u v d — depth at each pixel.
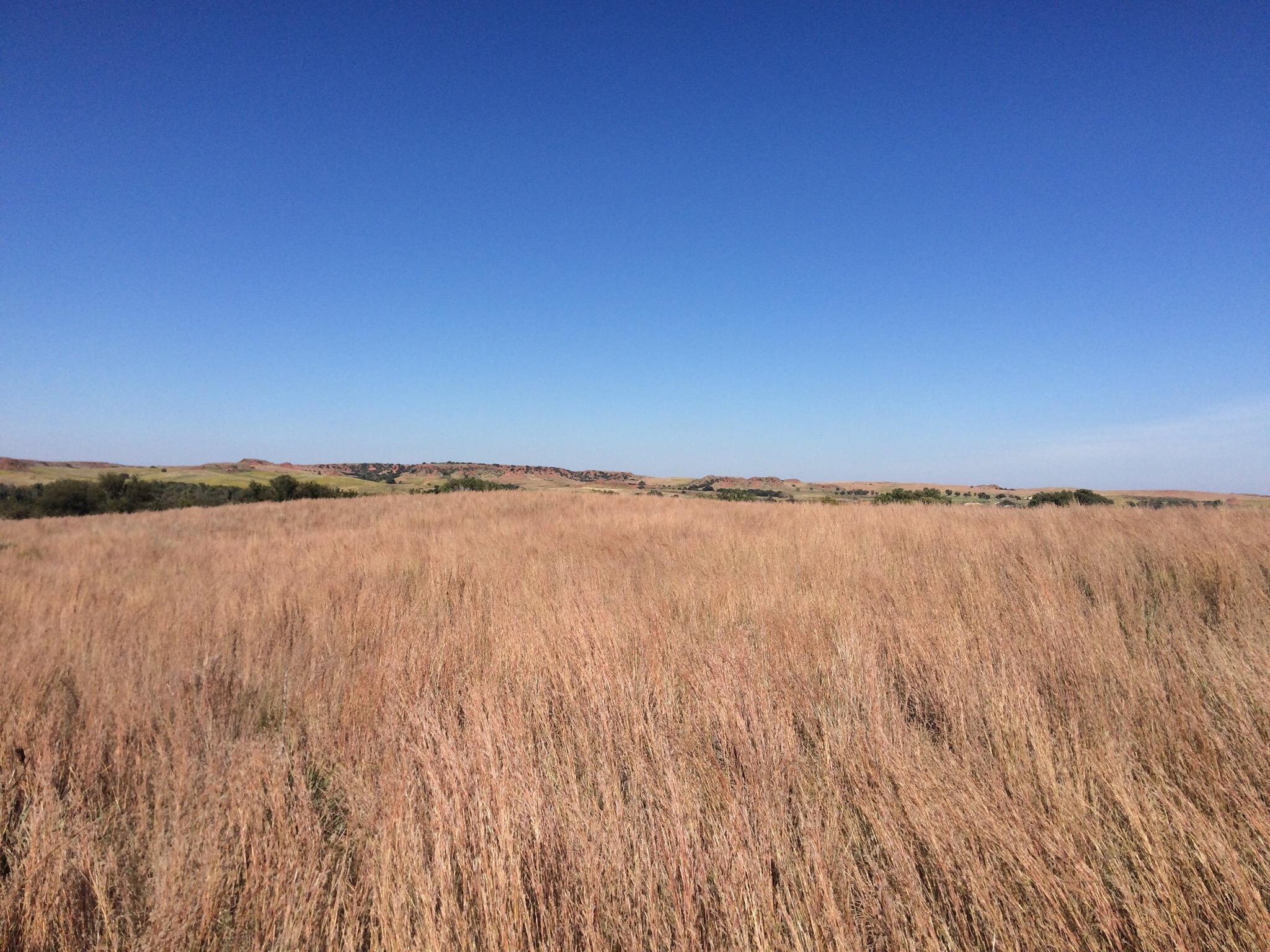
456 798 2.30
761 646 4.10
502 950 1.83
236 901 2.17
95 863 2.22
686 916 1.84
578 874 2.03
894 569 6.68
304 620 5.70
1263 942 1.65
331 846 2.50
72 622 5.55
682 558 8.30
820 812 2.29
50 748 3.13
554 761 2.82
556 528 12.84
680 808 2.27
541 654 4.21
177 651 4.69
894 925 1.79
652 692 3.60
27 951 2.03
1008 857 1.93
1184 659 3.51
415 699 3.65
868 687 3.36
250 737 3.37
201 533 15.62
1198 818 2.00
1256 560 5.79
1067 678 3.36
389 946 1.84
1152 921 1.73
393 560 8.77
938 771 2.45
